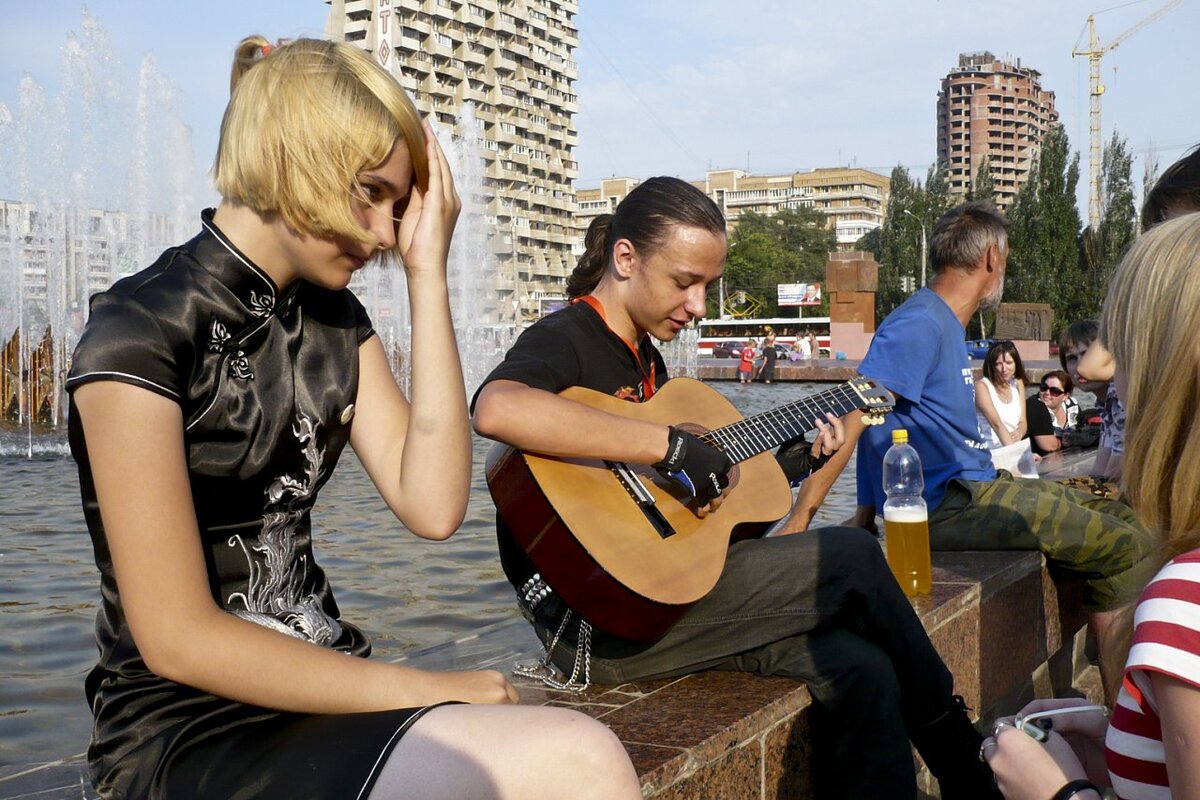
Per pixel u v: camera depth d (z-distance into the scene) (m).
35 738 2.91
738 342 51.38
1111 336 1.41
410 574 5.14
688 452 2.33
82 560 5.52
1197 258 1.31
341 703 1.42
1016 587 3.54
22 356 12.60
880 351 3.67
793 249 101.12
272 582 1.63
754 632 2.31
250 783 1.33
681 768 1.90
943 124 151.62
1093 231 52.84
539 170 121.19
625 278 2.65
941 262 3.77
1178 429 1.30
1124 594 3.52
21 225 13.84
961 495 3.71
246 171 1.48
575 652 2.38
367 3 93.38
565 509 2.26
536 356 2.50
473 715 1.33
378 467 1.75
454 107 107.94
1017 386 7.20
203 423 1.51
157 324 1.44
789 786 2.22
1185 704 1.20
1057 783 1.51
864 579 2.26
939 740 2.36
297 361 1.64
